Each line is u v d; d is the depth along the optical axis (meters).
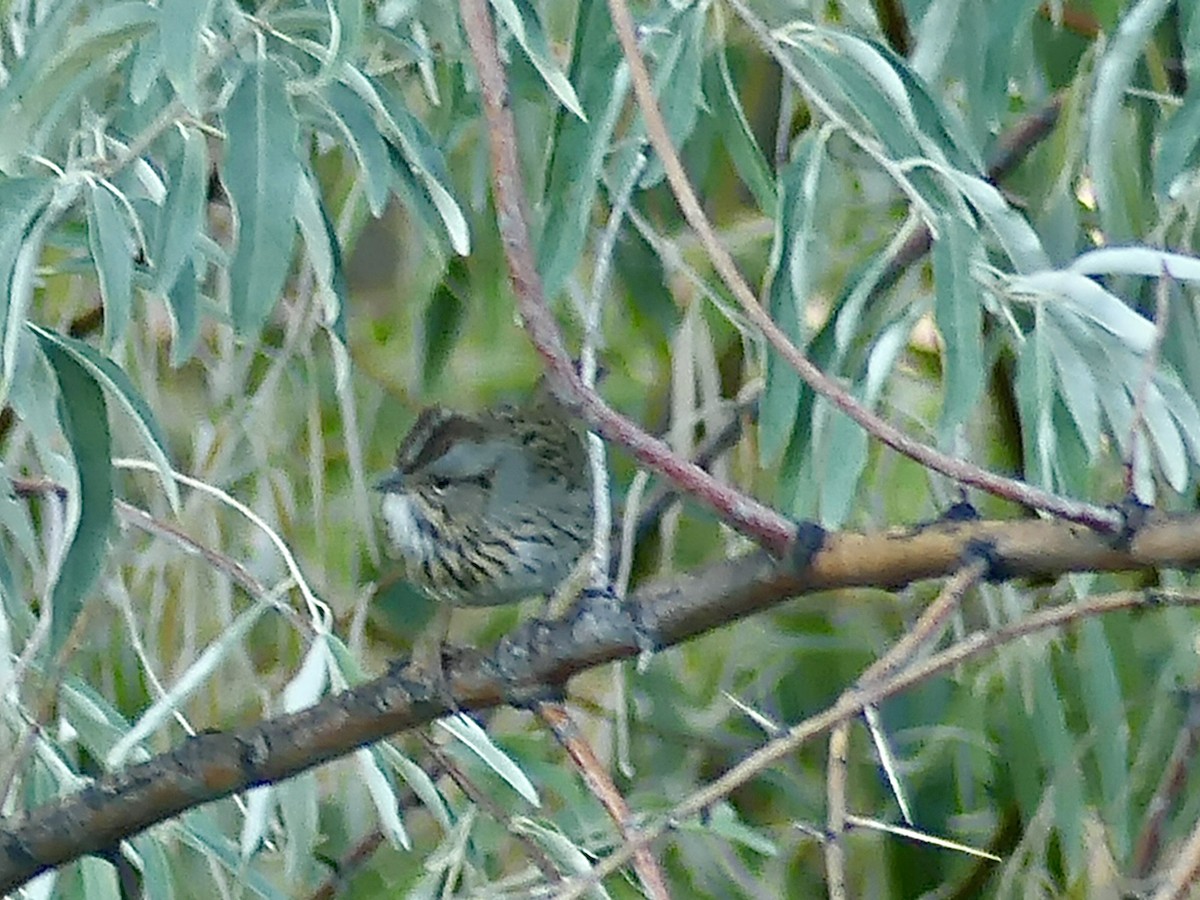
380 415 9.95
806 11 7.18
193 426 8.87
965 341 5.69
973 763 9.23
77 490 5.68
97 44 5.97
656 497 8.84
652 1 7.71
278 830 8.16
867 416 4.16
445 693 5.04
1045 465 5.84
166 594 8.64
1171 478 5.66
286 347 8.30
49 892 6.56
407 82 8.68
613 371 9.75
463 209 8.43
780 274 6.01
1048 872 8.55
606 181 7.41
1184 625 8.44
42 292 8.57
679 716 9.66
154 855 6.90
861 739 9.53
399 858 9.09
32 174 6.43
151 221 6.58
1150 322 5.89
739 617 4.68
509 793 8.73
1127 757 8.37
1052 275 5.89
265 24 6.06
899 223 8.48
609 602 4.86
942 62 6.95
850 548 4.32
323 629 6.79
